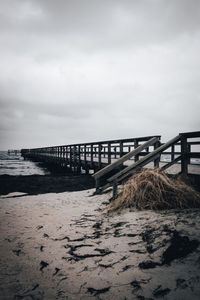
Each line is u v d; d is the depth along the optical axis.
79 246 2.58
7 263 2.25
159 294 1.66
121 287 1.79
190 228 2.61
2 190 7.19
